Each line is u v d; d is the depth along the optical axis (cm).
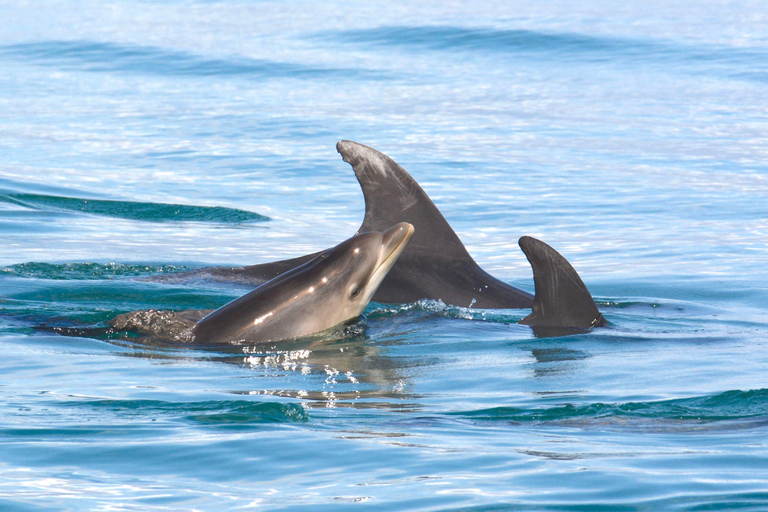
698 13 15038
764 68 11381
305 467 2130
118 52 13075
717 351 3238
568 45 12825
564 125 9169
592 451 2219
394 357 3170
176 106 10156
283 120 9419
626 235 5697
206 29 14625
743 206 6397
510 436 2338
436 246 4172
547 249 3566
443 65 12075
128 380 2841
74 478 2059
